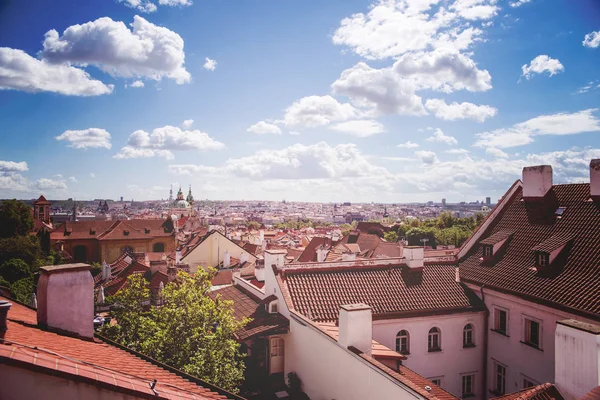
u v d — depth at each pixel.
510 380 24.03
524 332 23.12
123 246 94.62
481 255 28.75
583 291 20.09
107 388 7.18
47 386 6.59
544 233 25.75
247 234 128.88
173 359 18.84
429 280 27.27
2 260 62.66
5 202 79.88
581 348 13.52
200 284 22.48
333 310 23.52
